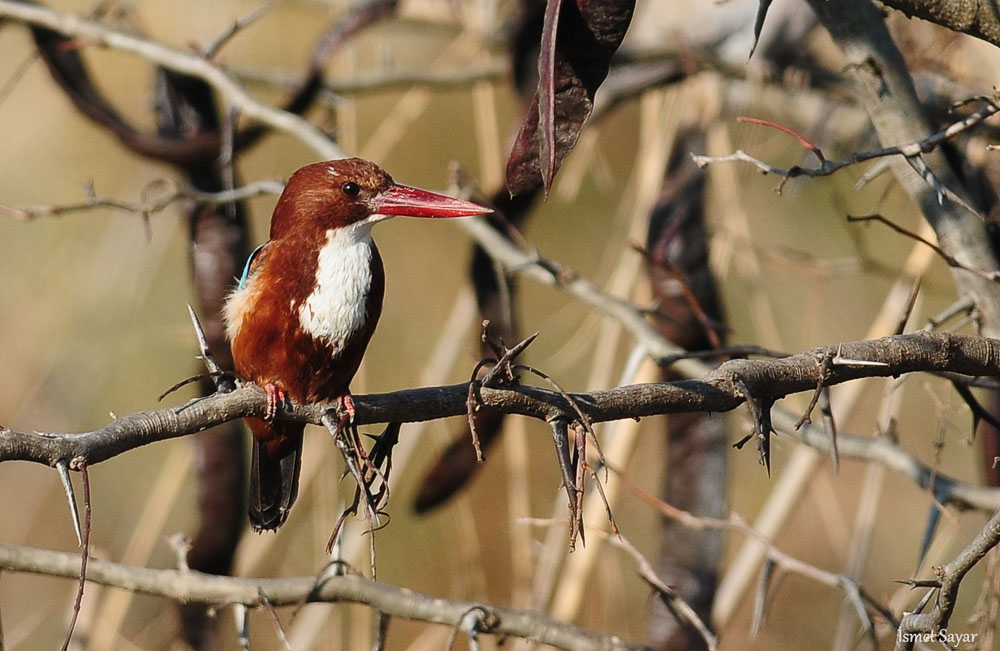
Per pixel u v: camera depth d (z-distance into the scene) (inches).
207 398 220.4
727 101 485.4
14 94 595.8
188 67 394.9
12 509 560.7
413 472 521.0
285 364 274.2
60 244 583.5
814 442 320.8
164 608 484.7
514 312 399.2
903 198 471.5
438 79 476.4
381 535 512.4
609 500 377.1
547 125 213.2
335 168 277.7
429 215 275.4
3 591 549.0
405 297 570.6
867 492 372.2
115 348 553.3
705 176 419.2
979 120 227.6
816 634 518.0
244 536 423.2
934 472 300.8
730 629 520.7
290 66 619.8
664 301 397.4
